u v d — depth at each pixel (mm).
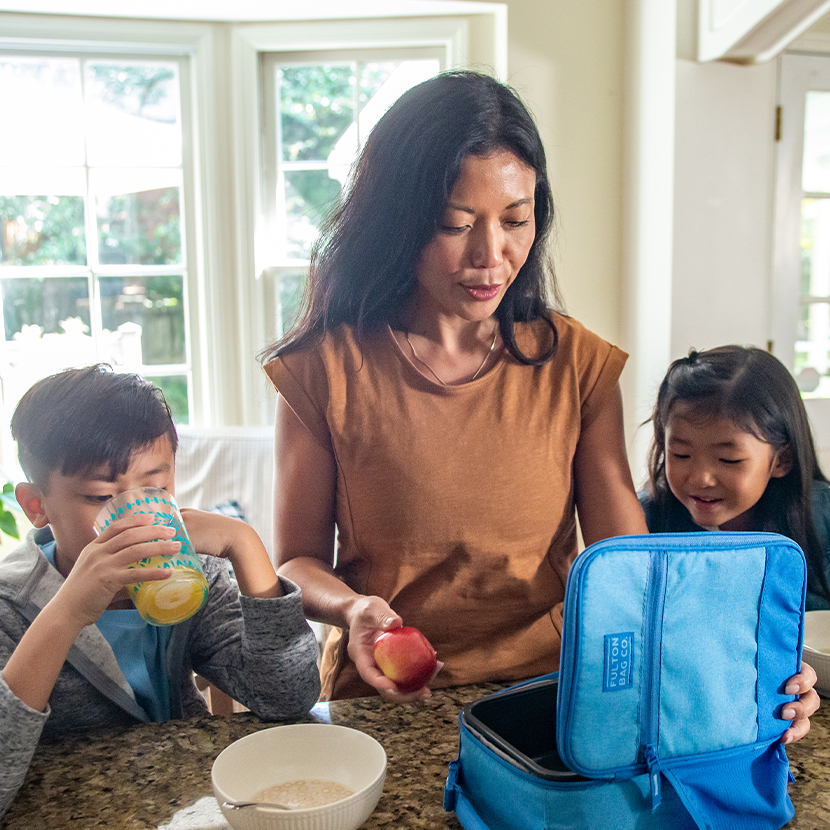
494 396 952
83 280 2508
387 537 937
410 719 831
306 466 977
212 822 650
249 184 2438
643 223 2080
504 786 602
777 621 636
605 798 573
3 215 2449
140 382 908
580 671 558
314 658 868
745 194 1783
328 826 593
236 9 2283
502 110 842
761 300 1781
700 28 1792
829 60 1674
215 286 2490
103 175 2467
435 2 2209
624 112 2229
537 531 952
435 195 830
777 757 645
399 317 967
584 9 2213
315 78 2439
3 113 2414
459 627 960
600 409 994
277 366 960
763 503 1173
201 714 1011
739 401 1083
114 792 696
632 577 569
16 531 2264
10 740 678
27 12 2307
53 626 722
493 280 860
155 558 740
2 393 2506
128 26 2352
